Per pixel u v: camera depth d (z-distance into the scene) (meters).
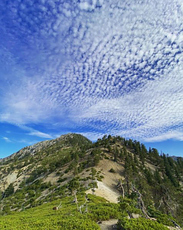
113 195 36.78
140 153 86.44
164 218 15.16
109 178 54.16
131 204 18.38
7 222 14.68
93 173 54.47
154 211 20.25
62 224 11.56
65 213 16.12
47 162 109.38
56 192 46.16
